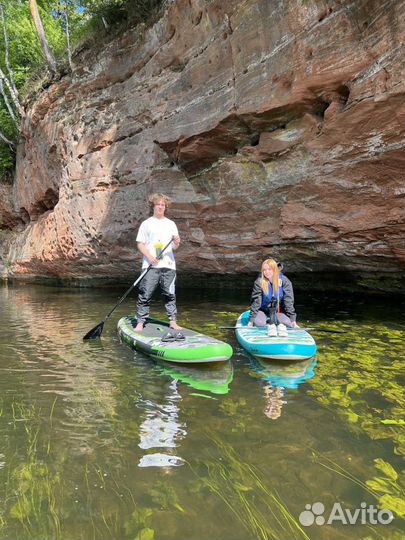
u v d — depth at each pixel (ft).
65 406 9.73
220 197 23.30
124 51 30.73
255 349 13.46
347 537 5.42
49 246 40.16
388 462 7.03
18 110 45.09
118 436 8.16
